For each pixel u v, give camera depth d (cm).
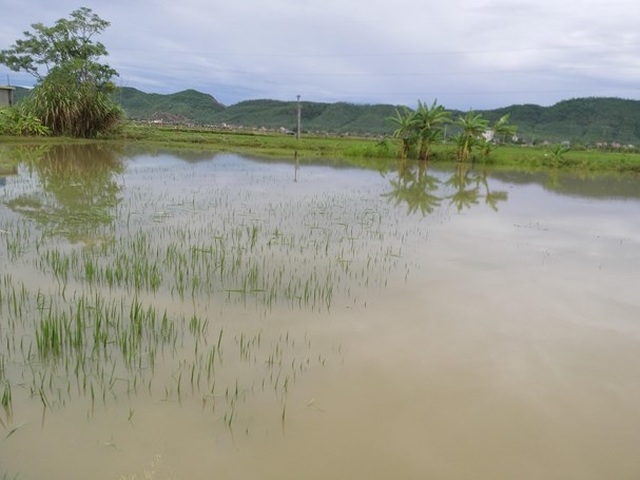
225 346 491
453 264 821
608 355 525
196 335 507
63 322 512
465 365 484
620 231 1204
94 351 458
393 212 1284
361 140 5019
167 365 446
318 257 822
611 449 374
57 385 404
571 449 371
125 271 680
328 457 344
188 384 419
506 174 2633
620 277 805
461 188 1909
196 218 1073
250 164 2517
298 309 595
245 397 406
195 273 697
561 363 502
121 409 379
